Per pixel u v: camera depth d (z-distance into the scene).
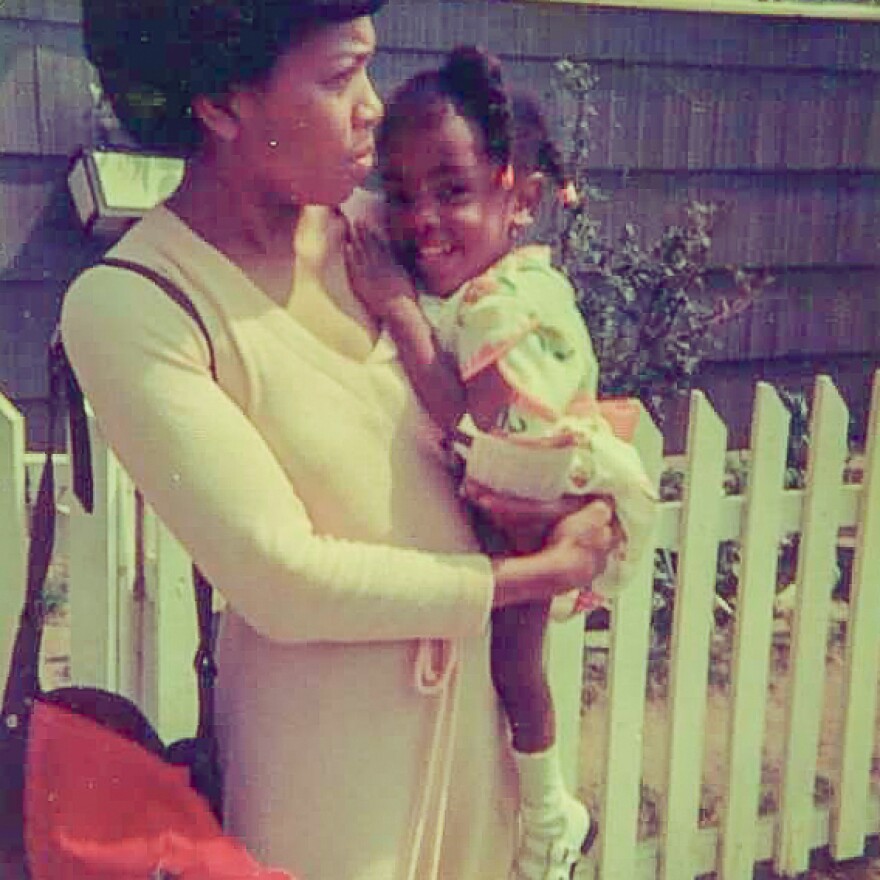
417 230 1.77
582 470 1.73
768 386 3.35
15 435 2.64
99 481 2.79
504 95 1.79
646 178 6.50
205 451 1.46
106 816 1.59
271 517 1.49
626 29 6.23
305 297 1.61
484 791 1.83
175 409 1.46
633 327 5.71
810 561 3.53
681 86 6.45
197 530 1.48
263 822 1.67
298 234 1.63
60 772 1.60
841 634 5.28
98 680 2.89
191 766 1.71
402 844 1.71
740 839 3.60
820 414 3.45
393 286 1.68
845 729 3.71
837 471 3.51
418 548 1.66
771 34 6.60
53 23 5.34
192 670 2.88
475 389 1.70
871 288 7.32
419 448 1.66
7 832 1.61
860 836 3.79
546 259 1.83
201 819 1.62
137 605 2.98
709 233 5.27
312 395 1.56
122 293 1.47
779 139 6.79
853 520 3.59
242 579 1.50
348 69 1.49
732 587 5.22
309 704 1.64
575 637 3.23
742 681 3.52
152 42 1.48
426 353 1.67
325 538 1.55
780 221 6.94
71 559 2.85
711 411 3.27
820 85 6.82
